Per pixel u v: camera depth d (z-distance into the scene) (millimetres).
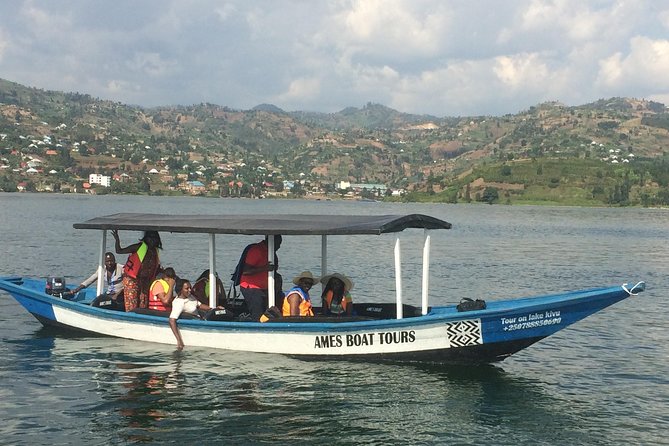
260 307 17984
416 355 16875
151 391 15406
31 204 154500
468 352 16656
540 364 18594
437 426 13750
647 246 72062
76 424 13570
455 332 16469
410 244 66062
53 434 13086
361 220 17703
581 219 150625
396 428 13586
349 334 17016
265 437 13039
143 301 19688
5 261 41281
